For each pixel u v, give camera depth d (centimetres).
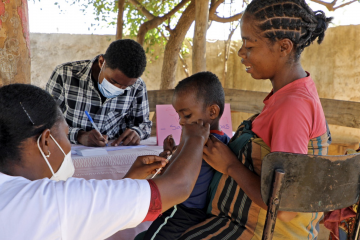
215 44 790
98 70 237
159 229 140
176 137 230
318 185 106
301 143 112
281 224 124
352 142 436
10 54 234
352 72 596
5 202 81
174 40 541
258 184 119
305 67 673
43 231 80
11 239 79
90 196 84
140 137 241
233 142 136
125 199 86
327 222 166
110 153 192
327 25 131
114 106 249
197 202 144
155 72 759
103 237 87
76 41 746
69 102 244
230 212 133
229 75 809
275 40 121
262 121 123
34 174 96
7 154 91
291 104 114
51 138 97
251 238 124
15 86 92
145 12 540
